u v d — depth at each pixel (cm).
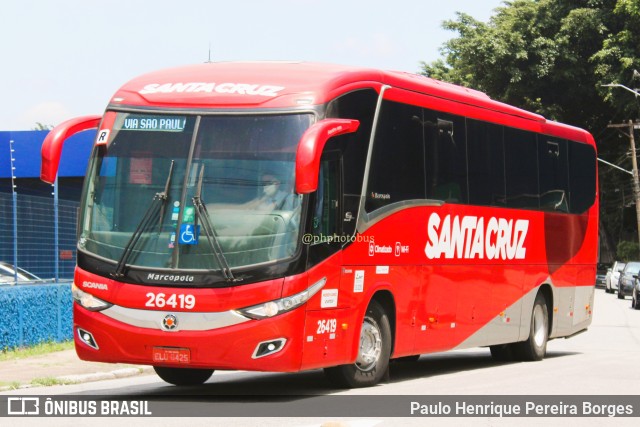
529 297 1820
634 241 7225
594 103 6412
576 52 6159
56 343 1936
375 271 1310
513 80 5997
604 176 6650
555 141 1948
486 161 1652
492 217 1664
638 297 3994
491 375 1564
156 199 1166
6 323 1791
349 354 1256
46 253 1958
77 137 2950
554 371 1638
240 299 1130
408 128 1405
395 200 1362
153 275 1149
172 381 1403
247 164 1167
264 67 1269
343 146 1244
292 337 1143
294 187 1157
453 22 6181
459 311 1559
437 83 1538
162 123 1197
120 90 1248
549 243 1905
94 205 1200
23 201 1889
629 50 5731
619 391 1309
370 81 1312
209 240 1145
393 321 1384
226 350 1130
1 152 3047
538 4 6128
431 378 1509
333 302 1214
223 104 1193
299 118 1178
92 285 1176
